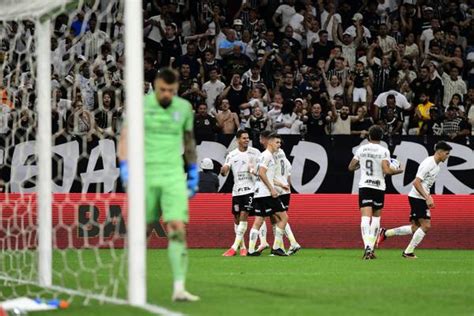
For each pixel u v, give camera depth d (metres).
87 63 52.53
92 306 25.22
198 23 70.56
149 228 55.62
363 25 73.75
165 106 25.92
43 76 32.25
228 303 26.02
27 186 52.03
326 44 70.81
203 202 57.25
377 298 27.80
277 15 73.00
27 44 41.78
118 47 54.12
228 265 42.97
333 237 58.00
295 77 67.50
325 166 58.94
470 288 31.45
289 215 58.03
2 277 35.75
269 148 49.25
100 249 53.75
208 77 67.38
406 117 66.44
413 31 74.50
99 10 54.06
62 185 55.09
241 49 68.69
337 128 63.06
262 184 49.72
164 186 25.72
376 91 69.25
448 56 73.38
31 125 44.94
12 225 50.91
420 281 34.31
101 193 55.09
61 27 52.59
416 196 49.09
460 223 58.31
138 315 23.14
